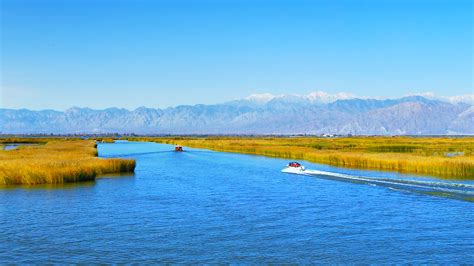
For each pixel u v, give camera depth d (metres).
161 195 50.44
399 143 152.12
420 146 125.44
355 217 39.78
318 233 34.88
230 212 41.75
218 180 63.75
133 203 45.69
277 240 33.09
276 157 112.25
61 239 33.06
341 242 32.66
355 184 58.66
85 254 30.00
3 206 43.75
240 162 97.25
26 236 33.75
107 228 36.00
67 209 42.62
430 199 47.56
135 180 62.72
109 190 53.47
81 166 62.44
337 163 85.69
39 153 88.12
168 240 33.00
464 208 43.12
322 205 44.91
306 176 68.25
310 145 142.12
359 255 29.95
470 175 64.75
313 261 28.92
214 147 154.25
